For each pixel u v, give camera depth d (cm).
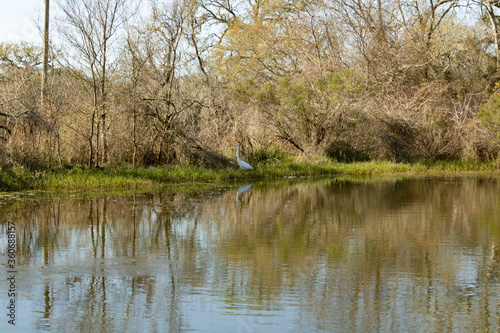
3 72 2133
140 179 1802
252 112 2520
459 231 1057
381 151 2683
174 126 2073
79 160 1925
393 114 2611
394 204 1425
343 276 748
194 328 573
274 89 2606
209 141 2294
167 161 2084
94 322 589
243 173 2148
